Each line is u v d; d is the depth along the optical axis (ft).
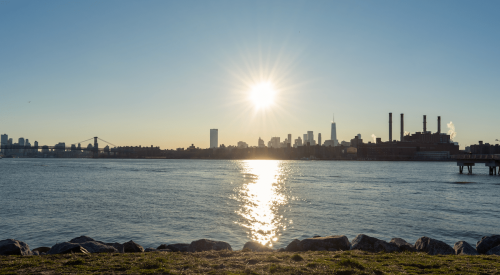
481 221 129.59
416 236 107.65
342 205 170.60
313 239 72.02
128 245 72.28
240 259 56.39
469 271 48.49
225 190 244.42
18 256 57.93
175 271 46.80
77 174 432.66
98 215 140.05
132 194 214.69
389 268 49.49
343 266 49.21
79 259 53.78
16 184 282.56
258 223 126.31
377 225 122.83
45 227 118.21
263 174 481.05
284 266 49.06
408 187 268.41
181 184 294.46
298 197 204.33
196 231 113.70
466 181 323.98
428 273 47.26
